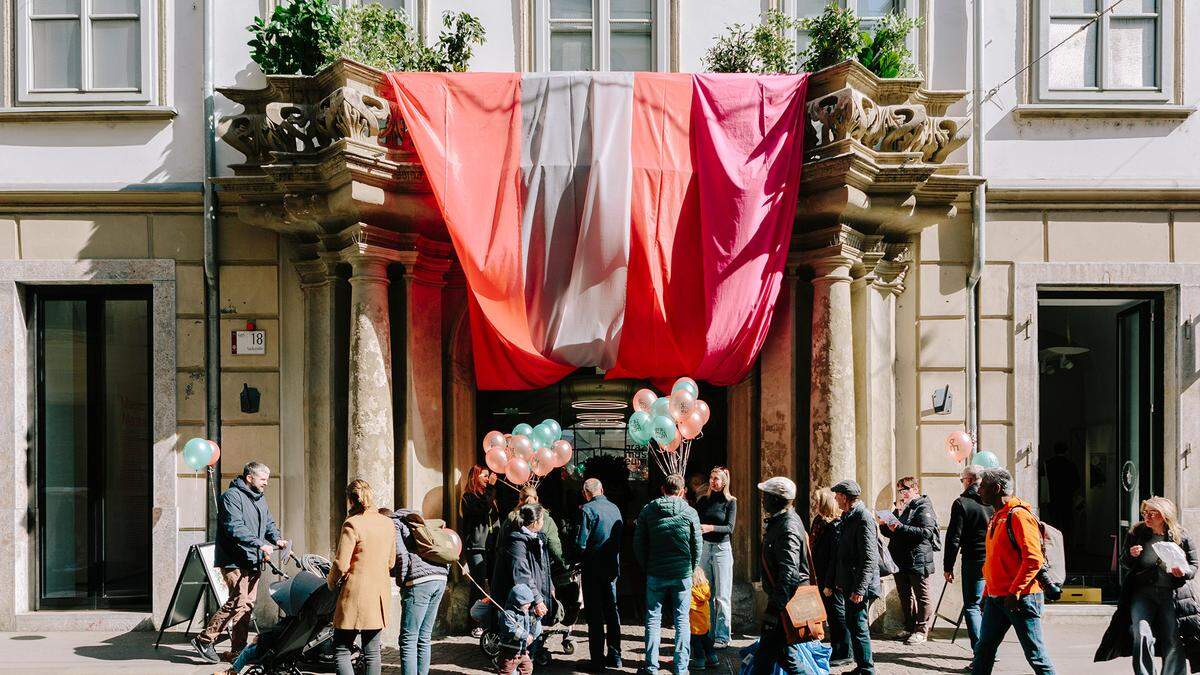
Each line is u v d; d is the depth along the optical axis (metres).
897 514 7.17
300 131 7.17
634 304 7.27
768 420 7.86
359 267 7.33
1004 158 8.16
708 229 7.14
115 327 8.27
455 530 7.97
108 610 8.05
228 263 7.97
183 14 8.10
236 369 7.96
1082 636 7.36
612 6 8.33
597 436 8.44
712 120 7.23
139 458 8.20
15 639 7.43
